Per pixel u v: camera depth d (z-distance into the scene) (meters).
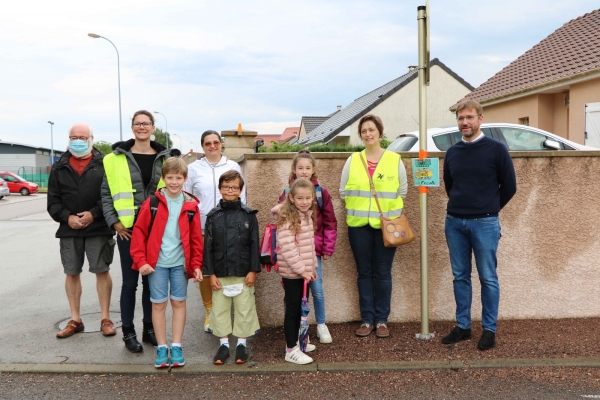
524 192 5.07
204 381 3.81
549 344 4.39
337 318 5.09
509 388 3.63
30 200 29.94
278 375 3.91
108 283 4.89
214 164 4.93
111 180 4.39
